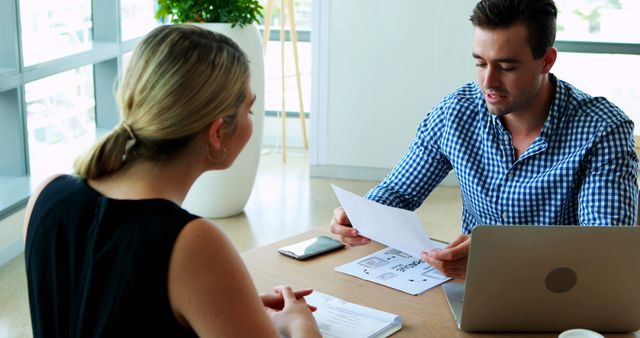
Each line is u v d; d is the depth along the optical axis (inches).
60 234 47.7
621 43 210.7
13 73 156.2
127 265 45.0
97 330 45.5
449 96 86.1
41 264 48.4
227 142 49.0
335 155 210.2
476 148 82.0
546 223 79.7
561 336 56.8
